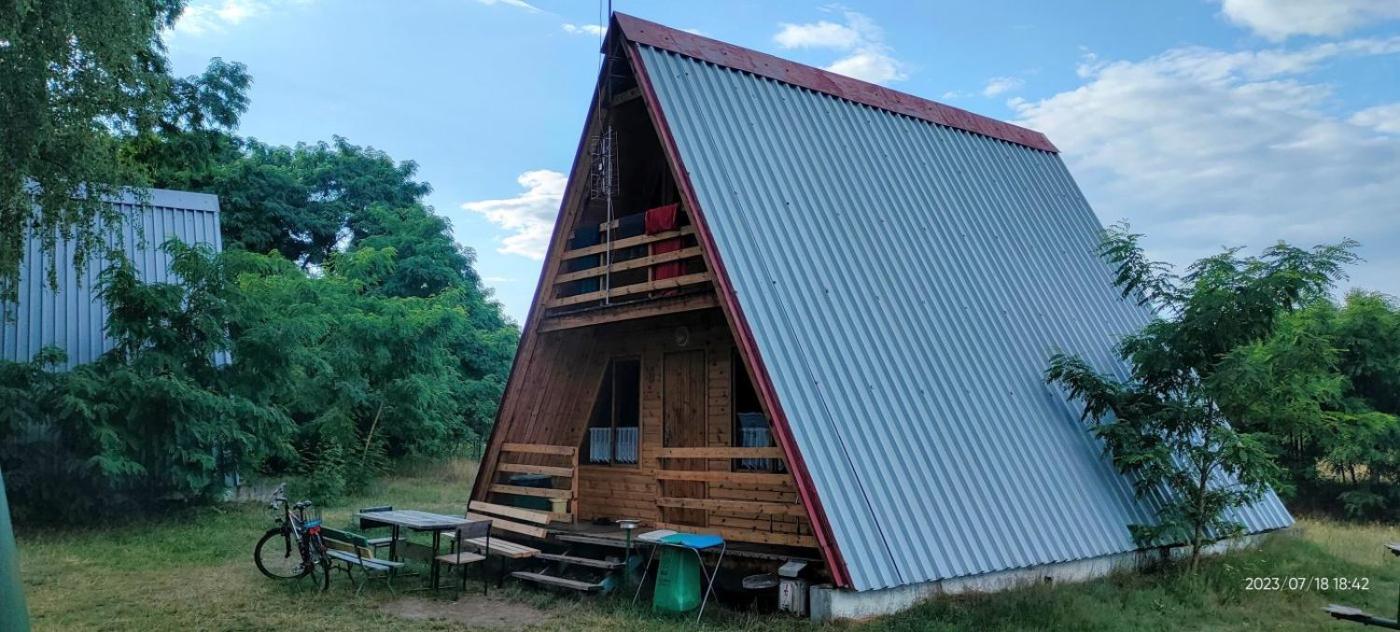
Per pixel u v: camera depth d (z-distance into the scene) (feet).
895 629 28.12
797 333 33.55
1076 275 50.29
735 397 37.99
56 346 52.42
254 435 56.80
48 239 49.06
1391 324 67.05
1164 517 39.34
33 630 28.81
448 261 121.49
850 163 43.50
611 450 43.52
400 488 73.97
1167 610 32.83
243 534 47.62
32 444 48.06
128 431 49.32
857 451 31.86
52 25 40.47
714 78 40.88
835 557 28.84
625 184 43.32
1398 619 27.12
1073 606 30.83
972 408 37.50
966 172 50.49
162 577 37.17
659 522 39.37
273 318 59.11
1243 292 37.63
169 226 67.92
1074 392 41.47
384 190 130.52
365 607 32.78
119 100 46.11
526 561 39.29
